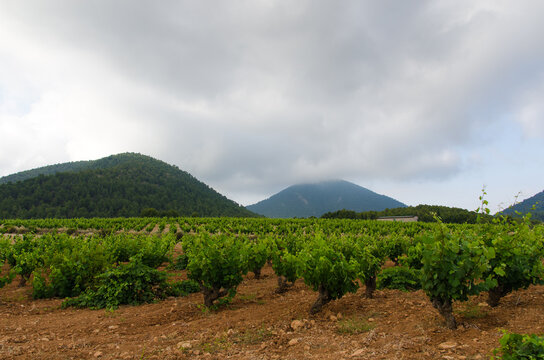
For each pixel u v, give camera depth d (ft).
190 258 25.98
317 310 22.24
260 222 164.66
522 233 19.80
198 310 25.38
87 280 32.09
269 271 47.57
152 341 18.02
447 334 15.69
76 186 444.14
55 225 157.48
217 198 646.33
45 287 31.48
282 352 15.42
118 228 152.66
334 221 175.22
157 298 30.48
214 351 15.94
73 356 15.75
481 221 21.98
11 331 20.54
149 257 38.32
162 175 629.92
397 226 119.14
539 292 23.62
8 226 142.20
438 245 16.17
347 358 13.70
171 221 193.47
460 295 16.37
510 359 10.32
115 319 23.61
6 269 43.78
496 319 17.49
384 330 17.30
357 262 24.44
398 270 29.63
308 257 22.47
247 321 20.90
